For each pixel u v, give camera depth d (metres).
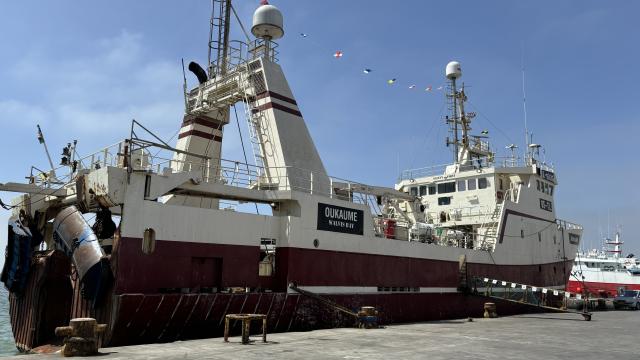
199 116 22.94
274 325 16.83
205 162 20.08
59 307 17.66
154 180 15.33
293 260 17.81
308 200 18.70
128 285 14.18
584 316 26.44
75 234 15.16
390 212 26.38
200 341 14.01
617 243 66.56
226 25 23.69
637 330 20.06
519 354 12.68
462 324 21.45
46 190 17.44
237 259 16.86
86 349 11.13
